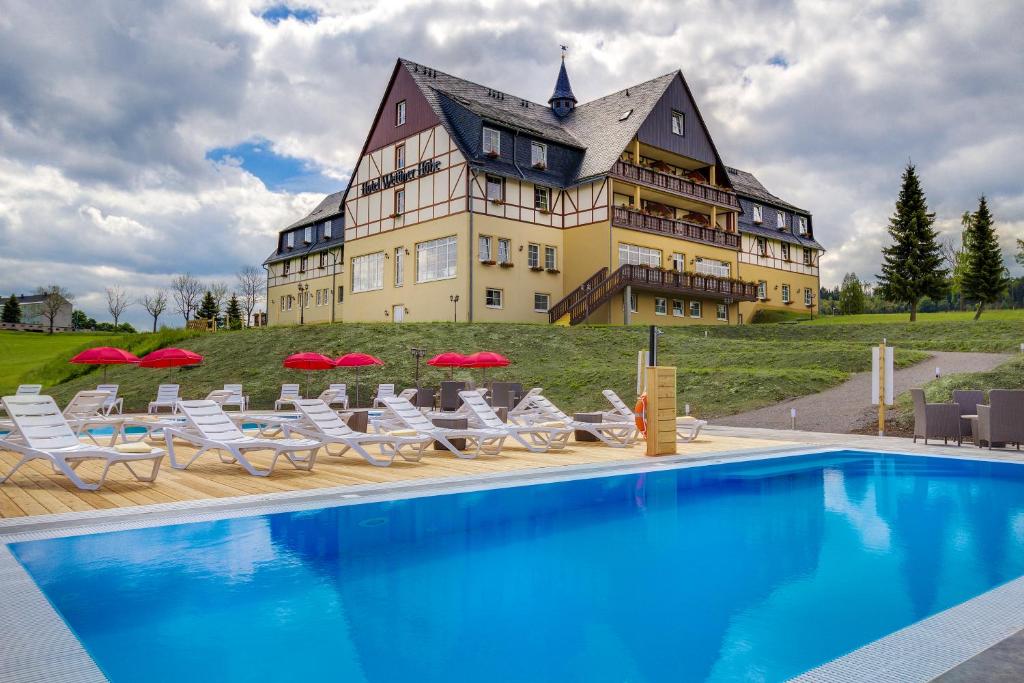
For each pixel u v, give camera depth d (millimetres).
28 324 80375
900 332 32469
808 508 7113
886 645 3395
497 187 34125
